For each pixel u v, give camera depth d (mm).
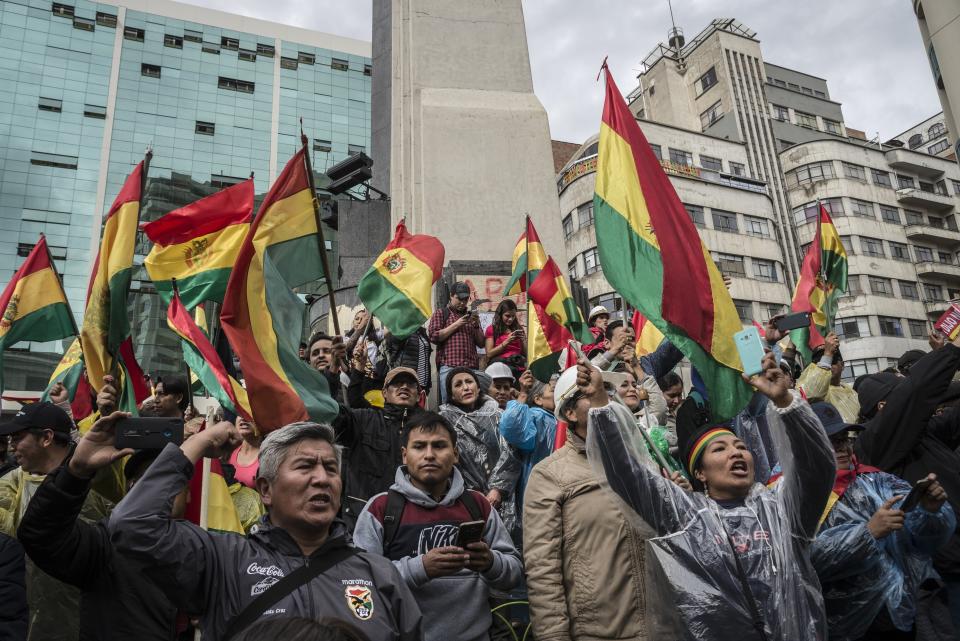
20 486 4074
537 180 11031
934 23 9469
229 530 3623
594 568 3520
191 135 50031
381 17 13055
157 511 2635
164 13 51875
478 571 3436
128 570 3182
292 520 2812
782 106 53344
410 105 11461
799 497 3240
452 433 3945
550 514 3641
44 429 4043
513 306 8305
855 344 46781
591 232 39188
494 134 11203
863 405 5414
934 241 51188
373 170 12578
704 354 4789
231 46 53031
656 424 5398
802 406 3240
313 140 52844
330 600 2627
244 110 51844
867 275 47875
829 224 8281
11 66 47188
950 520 3842
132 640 3100
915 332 48094
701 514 3240
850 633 3768
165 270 6383
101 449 2801
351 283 11461
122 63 49938
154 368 38562
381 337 7965
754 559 3137
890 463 4555
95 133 48000
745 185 45625
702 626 3010
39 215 45531
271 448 2914
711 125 52344
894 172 51750
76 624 3801
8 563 3418
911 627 3859
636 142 5531
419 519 3732
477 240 10461
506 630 4238
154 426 2824
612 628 3418
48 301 7027
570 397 3852
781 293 43812
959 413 5090
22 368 38375
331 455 2939
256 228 5020
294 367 4699
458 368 5758
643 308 4988
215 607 2646
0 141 45812
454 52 11906
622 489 3238
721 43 52844
